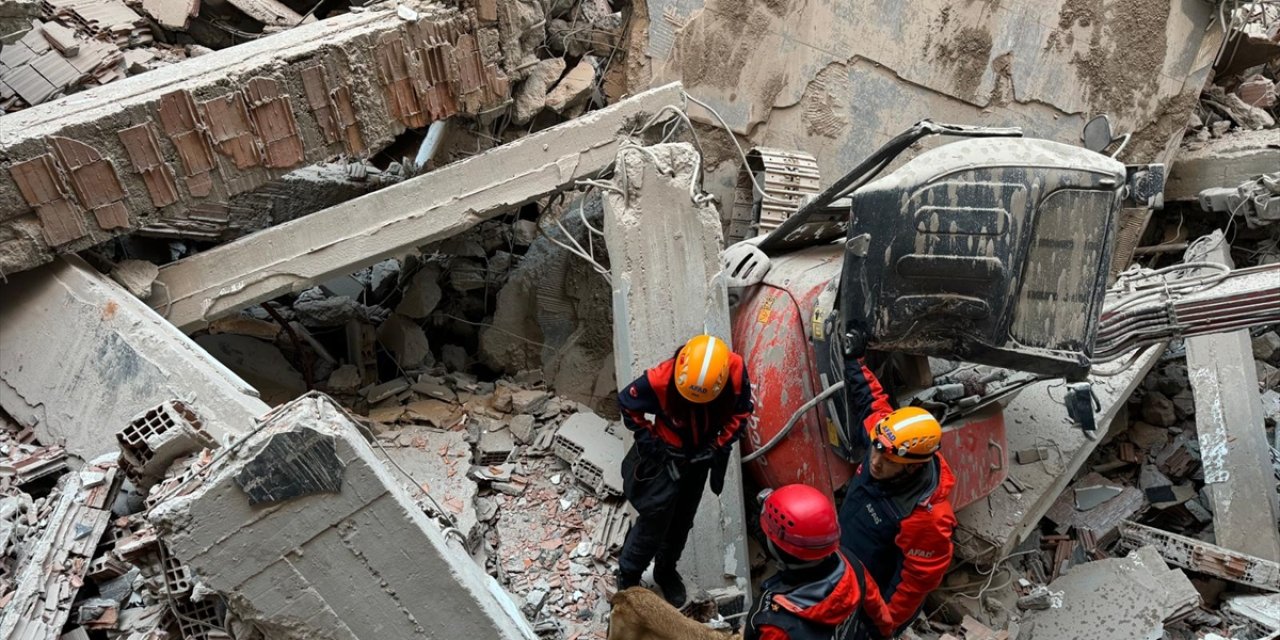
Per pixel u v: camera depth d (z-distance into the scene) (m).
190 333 4.94
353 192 6.03
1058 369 4.35
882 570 3.97
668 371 3.80
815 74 6.80
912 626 5.16
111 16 6.08
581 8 6.40
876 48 6.85
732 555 4.69
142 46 6.09
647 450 3.86
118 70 5.64
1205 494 6.22
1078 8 7.21
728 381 3.85
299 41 4.73
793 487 3.20
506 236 6.50
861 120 7.05
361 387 5.53
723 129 6.69
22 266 4.35
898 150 4.25
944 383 5.00
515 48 5.42
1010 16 7.10
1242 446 6.00
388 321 5.91
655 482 3.92
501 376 6.02
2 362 4.57
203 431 3.56
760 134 6.82
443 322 6.26
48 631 3.31
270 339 5.71
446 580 3.10
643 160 4.85
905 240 4.12
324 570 2.99
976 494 4.96
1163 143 7.92
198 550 2.83
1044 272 4.18
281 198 5.82
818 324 4.58
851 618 3.59
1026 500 5.34
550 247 6.02
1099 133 4.50
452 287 6.31
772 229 6.05
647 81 6.46
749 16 6.46
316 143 4.85
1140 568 5.42
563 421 5.43
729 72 6.57
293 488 2.85
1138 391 6.90
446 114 5.23
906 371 4.99
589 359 5.84
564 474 5.11
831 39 6.73
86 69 5.52
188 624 3.23
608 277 5.03
